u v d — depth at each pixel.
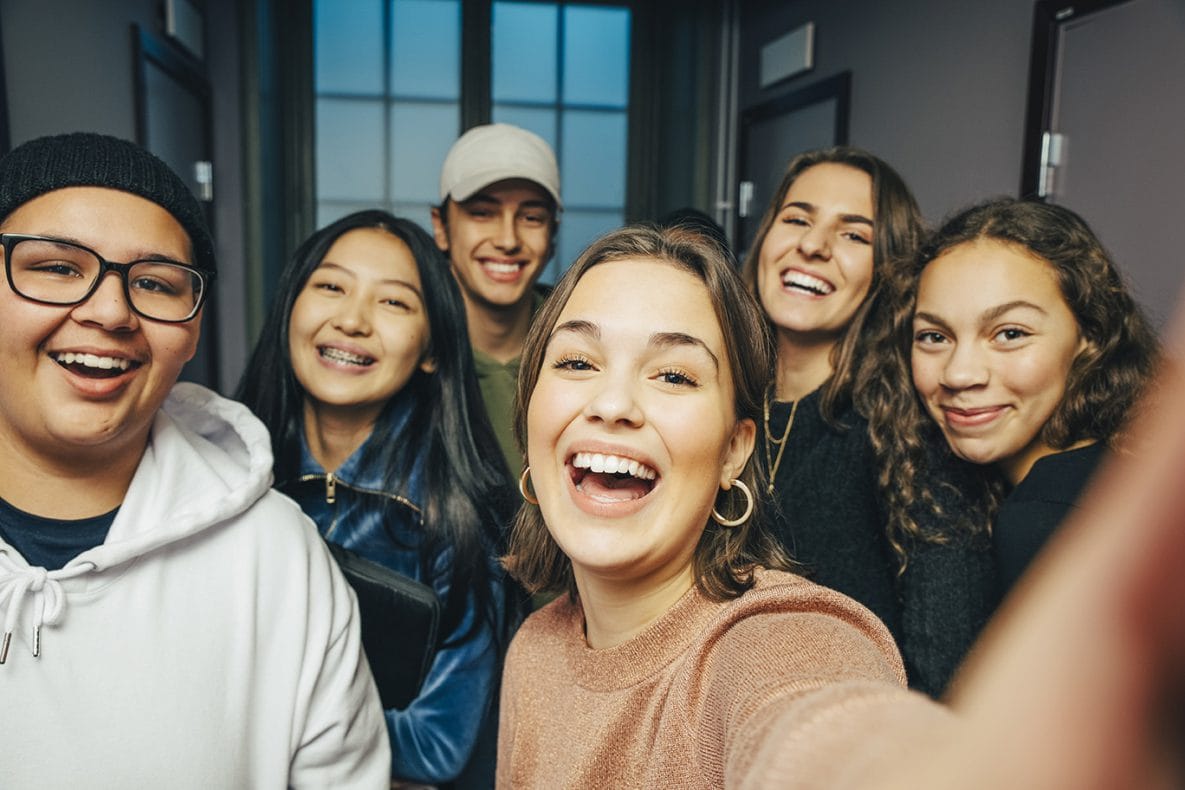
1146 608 0.16
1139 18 1.98
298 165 3.97
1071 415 1.08
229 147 3.73
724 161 4.32
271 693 0.90
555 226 1.96
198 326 0.83
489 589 1.26
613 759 0.74
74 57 2.38
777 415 1.48
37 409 0.76
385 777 1.01
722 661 0.60
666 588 0.78
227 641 0.87
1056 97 2.25
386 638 1.17
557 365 0.76
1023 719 0.18
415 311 1.26
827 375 1.52
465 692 1.20
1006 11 2.45
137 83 2.81
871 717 0.36
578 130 4.19
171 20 3.15
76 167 0.75
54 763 0.75
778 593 0.64
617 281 0.75
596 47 4.17
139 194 0.77
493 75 4.08
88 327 0.74
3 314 0.73
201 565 0.87
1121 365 1.07
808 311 1.47
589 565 0.74
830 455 1.35
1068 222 1.11
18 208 0.75
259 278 3.80
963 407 1.11
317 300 1.23
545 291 2.06
